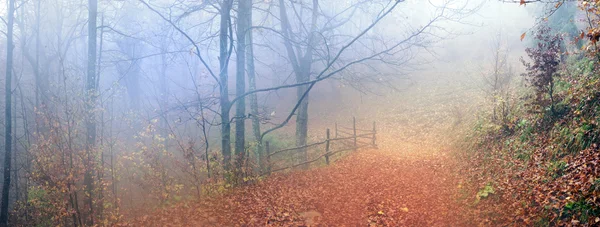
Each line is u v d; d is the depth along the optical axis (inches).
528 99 439.5
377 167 513.0
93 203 370.9
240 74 473.1
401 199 358.3
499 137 423.5
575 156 264.8
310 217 320.2
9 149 509.4
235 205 344.2
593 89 304.5
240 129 477.7
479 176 369.1
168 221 312.7
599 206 199.8
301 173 488.1
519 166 323.0
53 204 353.7
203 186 377.1
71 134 356.5
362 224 304.3
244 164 424.8
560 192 234.5
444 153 554.9
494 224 266.4
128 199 424.5
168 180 383.6
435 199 349.1
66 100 359.6
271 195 375.6
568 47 493.7
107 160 435.2
